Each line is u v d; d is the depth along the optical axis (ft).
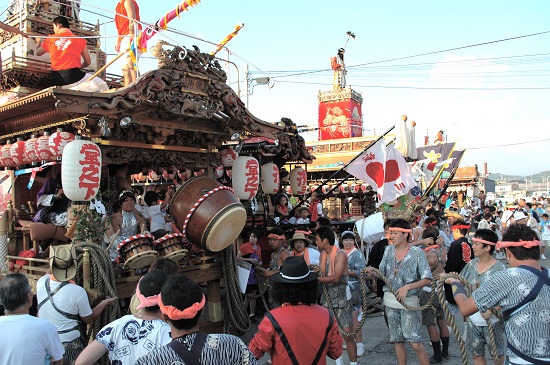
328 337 9.96
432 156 47.14
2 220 22.40
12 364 9.92
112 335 9.93
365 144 53.16
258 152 32.07
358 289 20.77
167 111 22.06
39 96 18.44
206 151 25.35
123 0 26.94
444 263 24.79
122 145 21.02
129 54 24.71
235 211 20.85
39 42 29.81
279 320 9.83
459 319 25.59
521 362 10.22
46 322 10.66
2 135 24.80
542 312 10.07
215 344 7.93
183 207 21.22
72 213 18.99
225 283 23.25
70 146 18.51
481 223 38.91
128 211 22.02
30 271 20.27
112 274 17.71
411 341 15.81
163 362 7.54
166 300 8.00
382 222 29.32
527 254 10.94
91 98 18.57
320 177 54.24
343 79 76.33
